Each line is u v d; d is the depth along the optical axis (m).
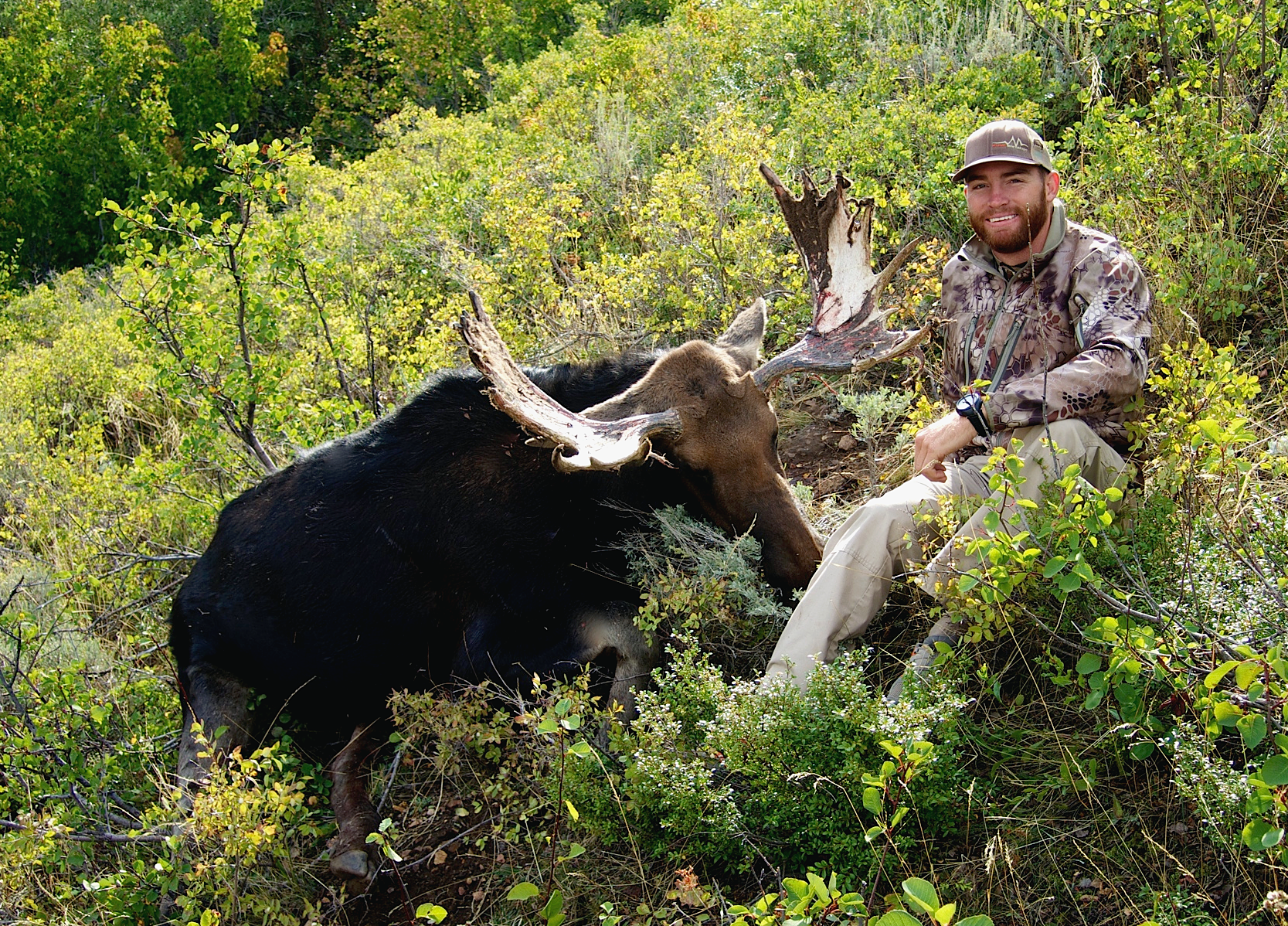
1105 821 3.17
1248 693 2.99
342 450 4.81
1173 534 3.60
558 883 3.55
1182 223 5.27
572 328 6.57
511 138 11.45
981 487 4.00
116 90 24.55
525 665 4.41
